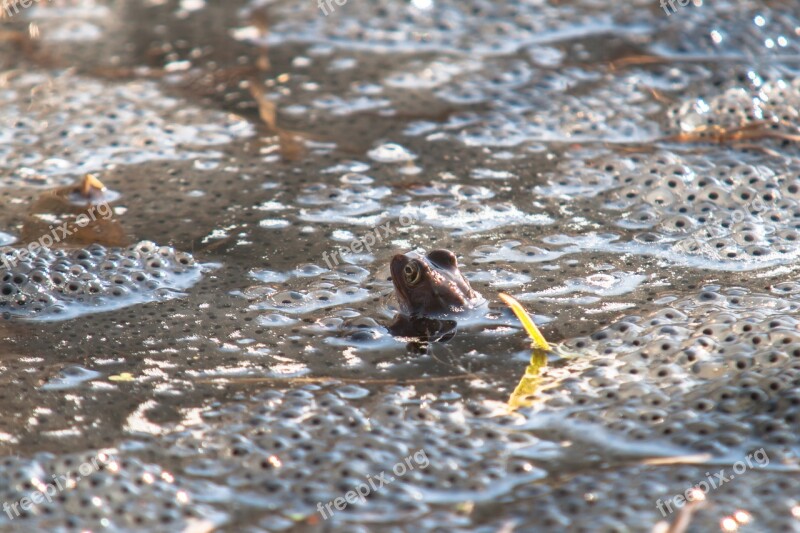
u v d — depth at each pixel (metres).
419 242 8.12
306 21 12.66
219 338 6.89
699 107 10.37
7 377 6.47
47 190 9.05
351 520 5.18
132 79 11.30
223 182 9.19
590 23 12.35
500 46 11.95
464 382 6.30
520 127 10.12
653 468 5.48
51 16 12.90
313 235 8.27
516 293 7.35
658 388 6.15
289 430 5.89
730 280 7.44
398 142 9.88
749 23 11.82
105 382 6.41
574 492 5.31
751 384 6.08
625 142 9.81
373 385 6.30
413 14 12.72
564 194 8.89
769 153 9.44
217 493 5.40
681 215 8.48
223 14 12.98
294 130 10.17
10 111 10.55
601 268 7.68
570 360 6.50
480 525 5.11
